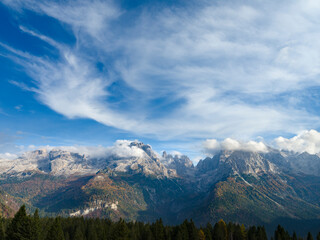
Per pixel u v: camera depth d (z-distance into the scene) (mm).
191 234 147625
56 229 96250
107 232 148000
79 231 138750
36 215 102250
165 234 146875
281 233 157625
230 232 165125
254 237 155250
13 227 87562
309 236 156375
